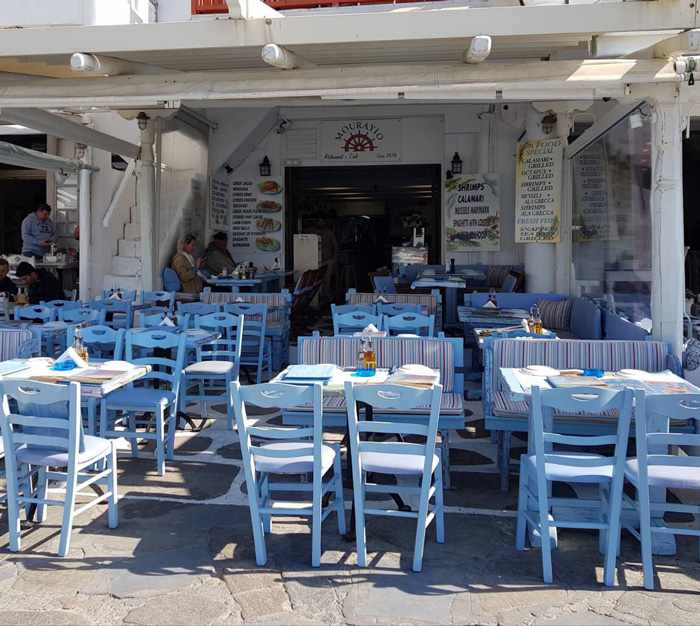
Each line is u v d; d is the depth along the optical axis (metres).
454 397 4.39
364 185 12.69
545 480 3.09
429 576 3.13
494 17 4.30
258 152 12.48
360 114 12.05
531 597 2.95
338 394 4.03
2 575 3.13
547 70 4.67
